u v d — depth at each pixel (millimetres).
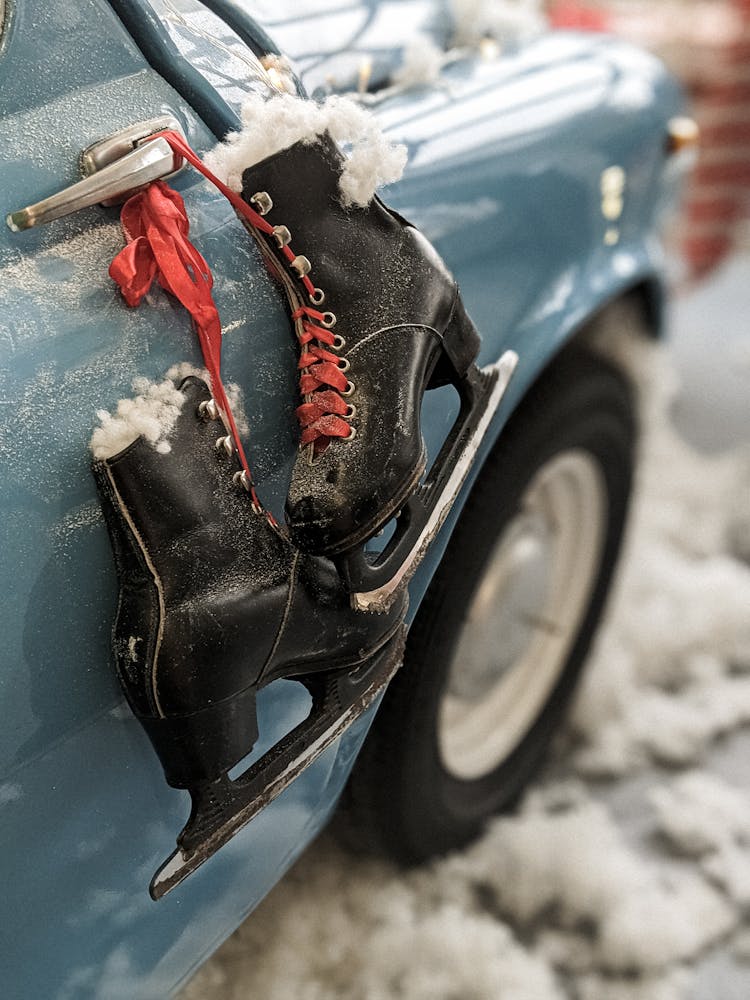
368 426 676
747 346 2660
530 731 1449
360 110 715
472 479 1007
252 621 632
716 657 1713
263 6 953
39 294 606
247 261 712
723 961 1256
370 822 1232
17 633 580
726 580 1847
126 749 662
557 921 1314
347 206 707
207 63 733
